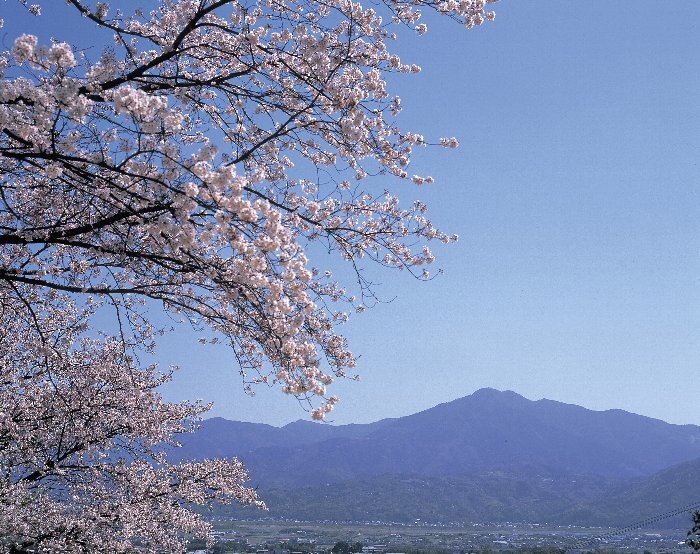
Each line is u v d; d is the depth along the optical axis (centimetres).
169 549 1744
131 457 1648
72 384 1449
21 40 578
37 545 1512
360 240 955
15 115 624
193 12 972
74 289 751
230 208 607
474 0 898
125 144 682
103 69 684
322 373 696
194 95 927
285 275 671
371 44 957
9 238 740
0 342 1330
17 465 1498
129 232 749
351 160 1045
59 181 841
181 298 926
